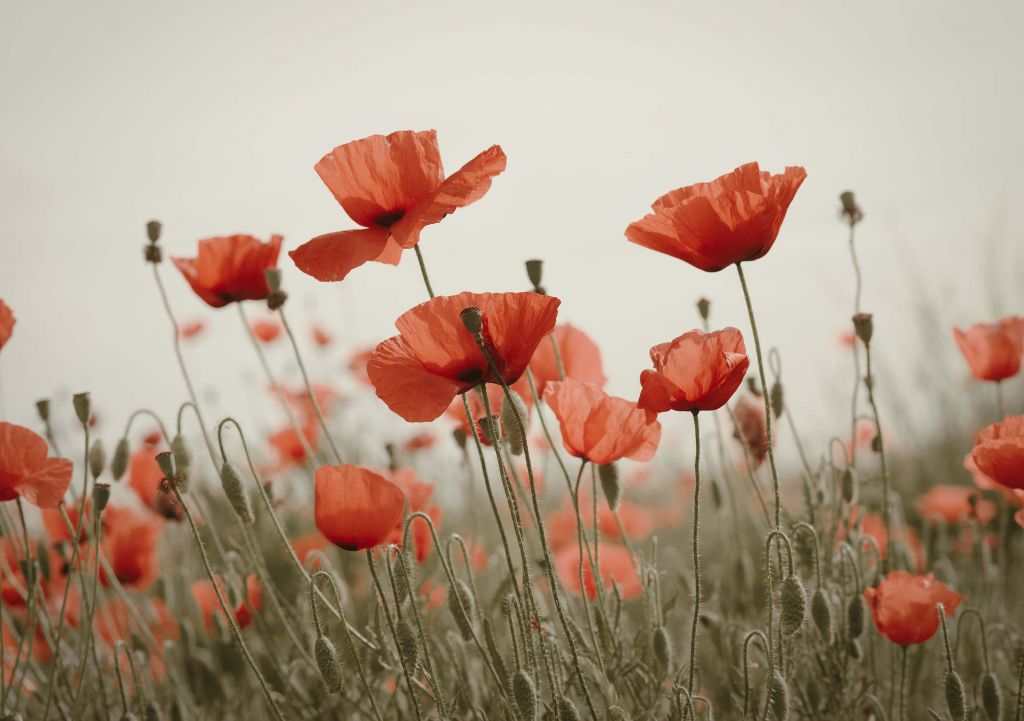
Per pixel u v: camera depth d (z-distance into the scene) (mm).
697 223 1216
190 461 1347
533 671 1219
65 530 1450
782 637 1268
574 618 1333
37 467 1282
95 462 1344
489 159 1231
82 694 1351
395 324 1181
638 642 1305
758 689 1335
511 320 1184
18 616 1464
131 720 1260
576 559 1400
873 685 1352
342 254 1242
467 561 1272
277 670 1366
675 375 1189
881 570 1334
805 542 1350
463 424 1402
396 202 1249
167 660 1374
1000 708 1263
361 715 1326
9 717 1260
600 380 1354
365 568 1490
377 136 1244
